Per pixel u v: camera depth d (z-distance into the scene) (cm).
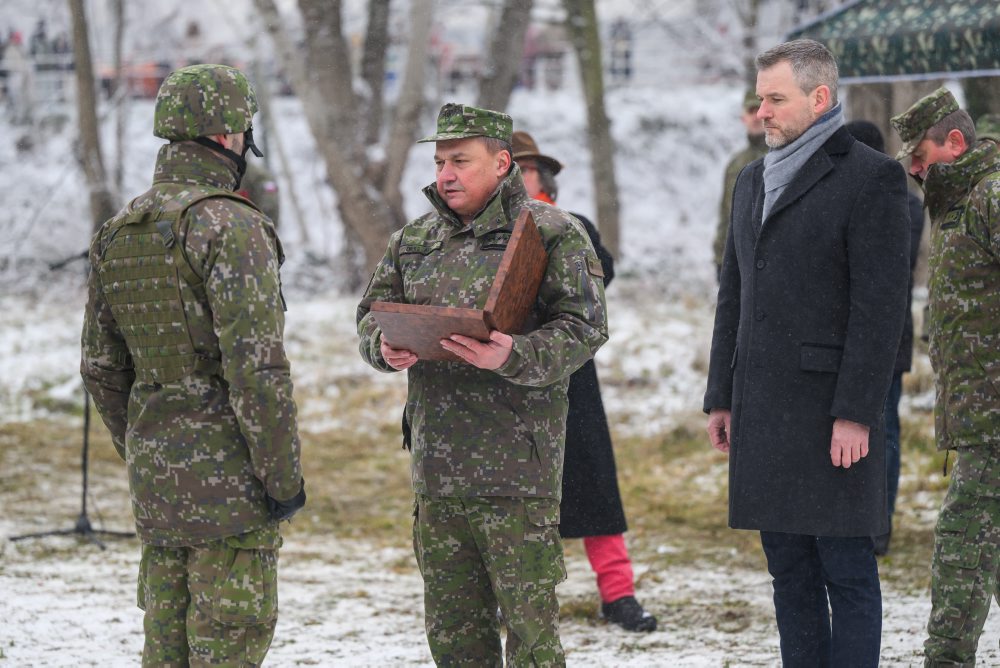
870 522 597
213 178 543
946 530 652
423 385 579
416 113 3031
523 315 557
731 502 620
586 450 838
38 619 862
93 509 1301
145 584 552
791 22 3616
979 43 955
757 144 1267
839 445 584
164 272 521
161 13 4062
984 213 634
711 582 995
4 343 2394
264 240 525
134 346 538
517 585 568
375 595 977
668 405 1856
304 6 2942
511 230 572
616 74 4703
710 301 2927
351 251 3120
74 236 3525
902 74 1055
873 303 577
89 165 3012
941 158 670
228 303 508
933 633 656
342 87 2981
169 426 527
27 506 1302
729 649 796
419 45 2984
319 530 1249
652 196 4128
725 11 4147
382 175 3038
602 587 871
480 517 569
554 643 580
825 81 598
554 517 573
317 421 1853
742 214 635
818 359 592
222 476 523
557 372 541
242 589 528
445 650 598
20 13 4034
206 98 538
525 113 4416
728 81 4584
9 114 4069
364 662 779
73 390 1997
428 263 587
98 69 4031
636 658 779
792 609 631
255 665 543
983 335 640
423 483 573
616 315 2595
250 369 508
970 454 646
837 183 591
